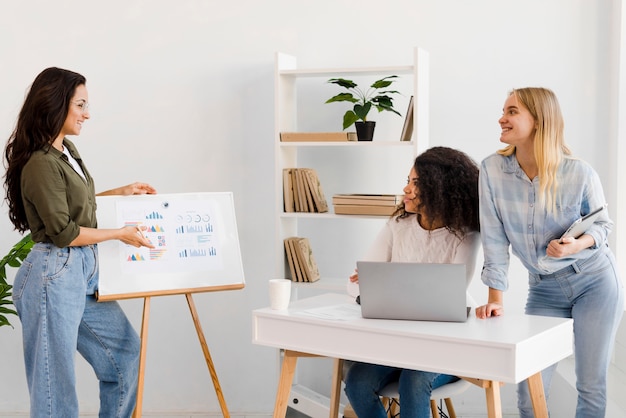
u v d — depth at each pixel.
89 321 3.13
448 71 3.93
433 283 2.40
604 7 3.79
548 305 2.93
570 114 3.85
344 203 3.65
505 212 2.79
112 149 4.16
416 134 3.56
